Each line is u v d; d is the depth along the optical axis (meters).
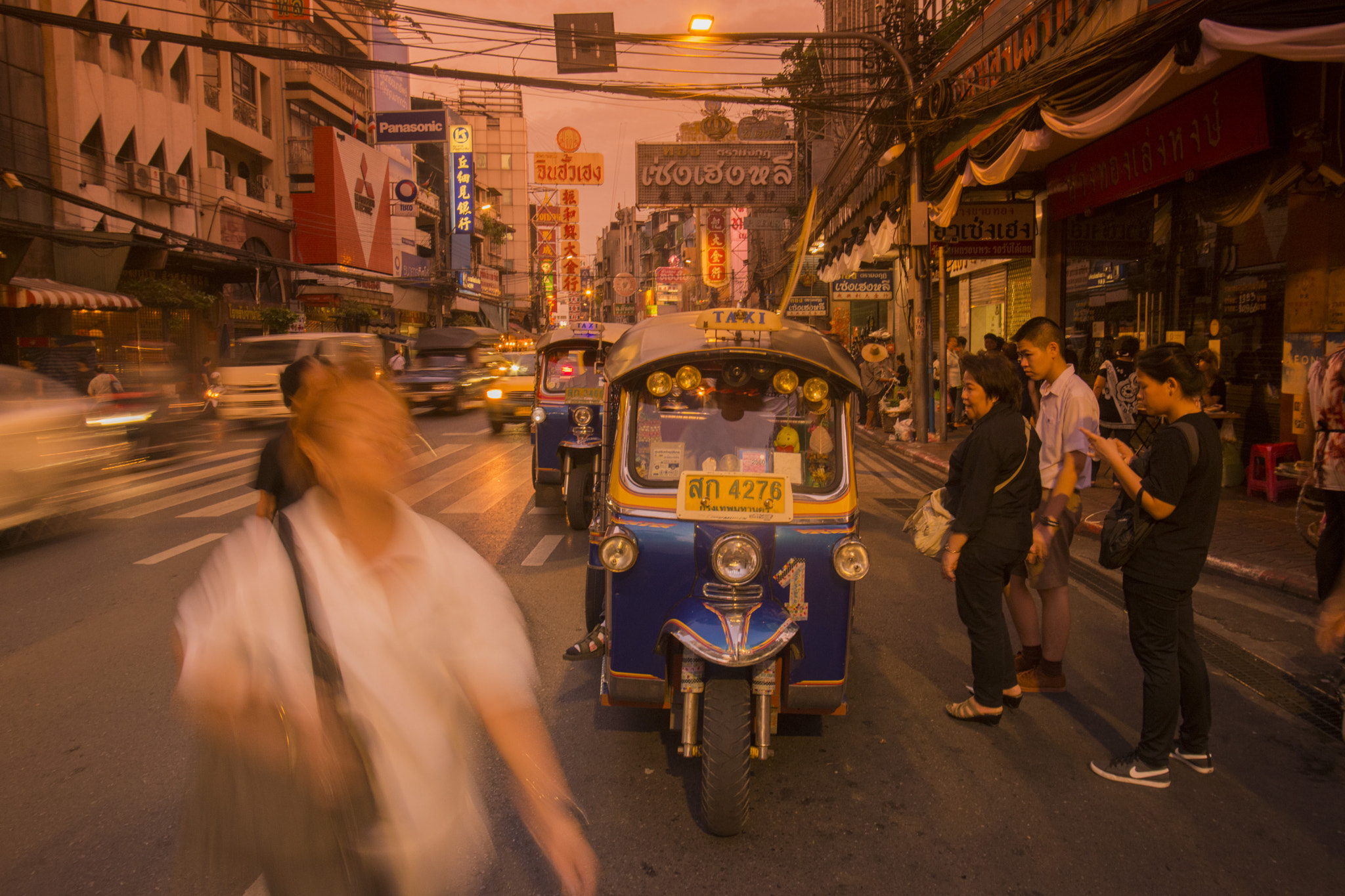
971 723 4.18
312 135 34.72
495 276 63.88
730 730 3.11
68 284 19.84
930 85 12.42
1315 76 7.87
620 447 3.75
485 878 2.90
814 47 16.34
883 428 17.56
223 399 18.19
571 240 64.94
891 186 19.08
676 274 61.62
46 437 8.04
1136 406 9.75
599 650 4.31
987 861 3.04
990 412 3.94
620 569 3.49
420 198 45.12
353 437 1.51
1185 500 3.43
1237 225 9.52
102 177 21.77
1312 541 5.15
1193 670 3.61
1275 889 2.88
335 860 1.48
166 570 7.06
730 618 3.24
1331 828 3.25
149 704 4.41
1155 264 11.22
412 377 21.98
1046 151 11.66
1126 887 2.89
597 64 12.52
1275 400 9.09
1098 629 5.49
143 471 12.44
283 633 1.44
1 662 5.01
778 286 37.03
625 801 3.46
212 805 1.48
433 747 1.54
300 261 33.12
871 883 2.91
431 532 1.63
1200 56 6.44
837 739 4.03
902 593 6.39
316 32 34.72
